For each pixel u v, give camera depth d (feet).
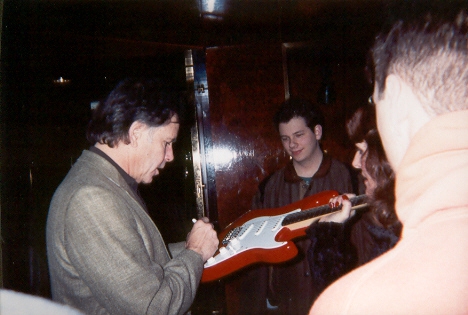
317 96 8.68
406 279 1.15
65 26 6.42
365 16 7.20
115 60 8.21
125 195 3.13
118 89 3.38
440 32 1.29
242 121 8.59
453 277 1.10
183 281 3.11
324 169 6.55
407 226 1.26
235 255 4.78
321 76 8.72
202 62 8.54
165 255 3.38
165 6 6.29
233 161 8.59
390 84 1.41
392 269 1.20
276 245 4.73
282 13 7.07
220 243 5.08
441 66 1.28
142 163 3.46
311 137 6.59
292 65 8.73
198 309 7.70
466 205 1.16
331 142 8.65
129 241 2.81
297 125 6.54
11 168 4.88
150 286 2.75
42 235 5.59
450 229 1.14
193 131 8.54
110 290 2.67
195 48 8.46
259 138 8.57
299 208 5.22
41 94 6.05
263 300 6.89
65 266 2.89
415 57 1.33
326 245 3.75
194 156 8.57
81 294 2.88
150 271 2.84
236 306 7.44
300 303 6.25
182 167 8.78
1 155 4.65
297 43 8.51
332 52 8.55
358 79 8.40
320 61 8.66
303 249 6.22
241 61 8.58
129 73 8.41
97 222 2.75
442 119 1.25
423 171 1.25
